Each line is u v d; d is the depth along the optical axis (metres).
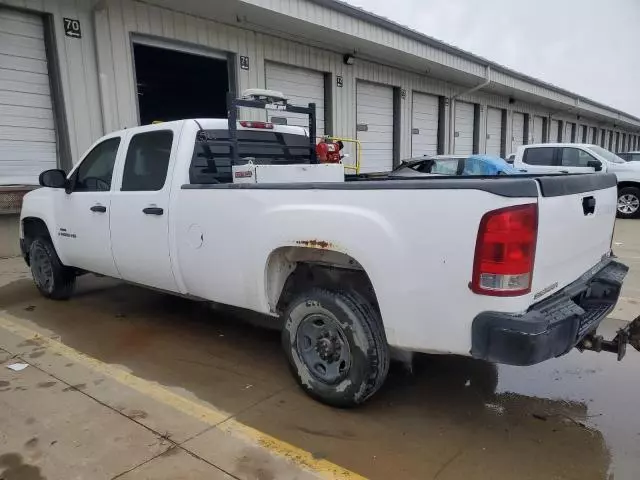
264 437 2.89
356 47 13.25
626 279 6.59
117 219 4.47
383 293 2.83
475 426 3.04
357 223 2.88
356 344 3.01
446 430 3.00
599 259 3.52
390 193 2.77
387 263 2.79
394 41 13.41
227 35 10.93
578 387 3.57
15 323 4.95
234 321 5.01
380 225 2.80
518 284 2.49
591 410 3.24
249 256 3.46
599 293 3.23
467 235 2.54
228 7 9.78
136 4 9.35
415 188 2.68
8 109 8.19
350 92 14.29
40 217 5.50
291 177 4.03
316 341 3.26
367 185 2.86
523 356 2.44
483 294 2.52
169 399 3.36
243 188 3.46
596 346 3.11
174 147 4.06
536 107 26.83
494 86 19.91
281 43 12.12
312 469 2.60
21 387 3.52
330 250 3.15
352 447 2.80
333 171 4.28
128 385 3.57
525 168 12.96
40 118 8.55
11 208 8.07
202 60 11.38
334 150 5.12
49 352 4.19
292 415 3.15
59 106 8.59
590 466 2.64
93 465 2.62
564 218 2.78
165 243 4.06
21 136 8.37
